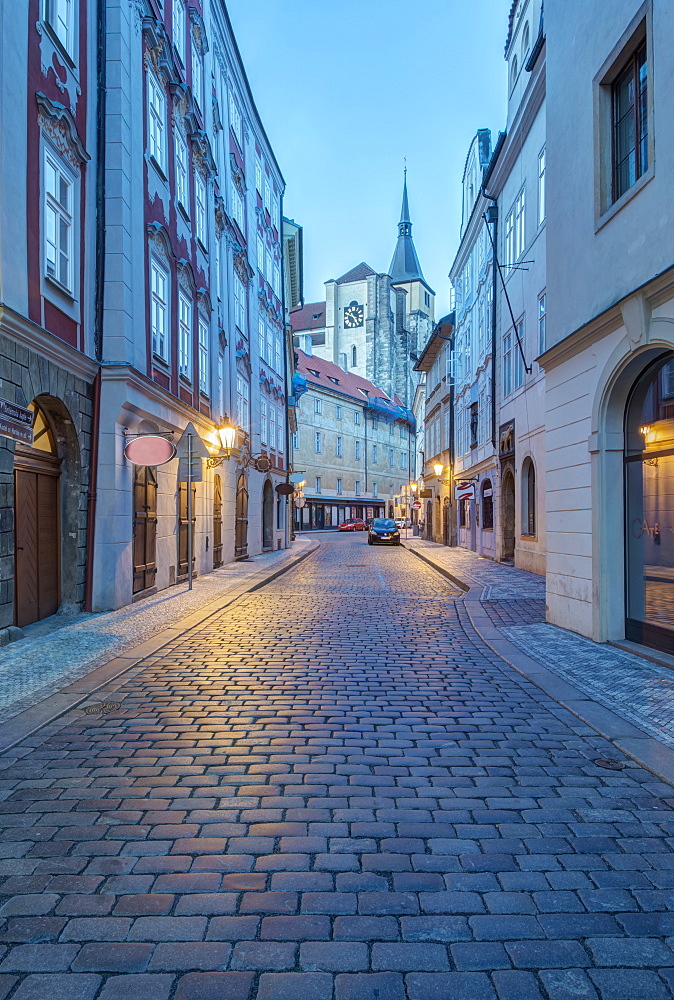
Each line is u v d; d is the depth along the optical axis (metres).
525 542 18.19
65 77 9.70
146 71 12.46
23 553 8.94
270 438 29.34
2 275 7.63
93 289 10.73
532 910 2.74
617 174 8.00
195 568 16.61
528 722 5.21
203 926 2.62
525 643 8.30
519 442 18.45
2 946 2.50
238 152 23.11
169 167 14.16
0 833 3.35
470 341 26.88
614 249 7.68
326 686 6.30
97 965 2.40
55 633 8.76
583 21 8.53
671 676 6.52
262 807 3.66
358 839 3.31
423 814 3.59
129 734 4.88
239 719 5.24
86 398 10.45
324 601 12.76
